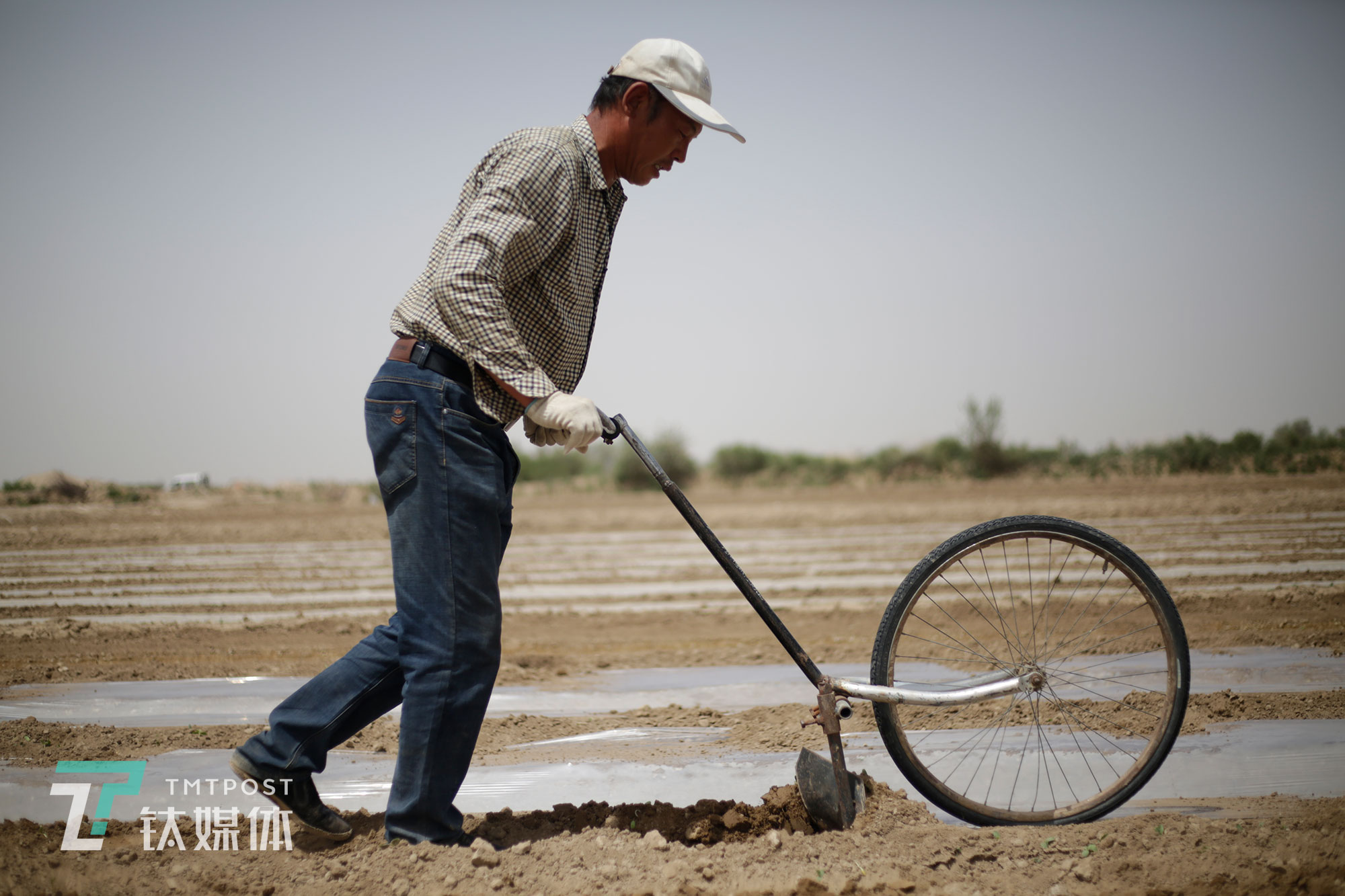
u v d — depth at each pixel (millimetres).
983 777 2650
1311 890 1779
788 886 1842
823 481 26109
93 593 7684
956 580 7199
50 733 3131
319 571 9367
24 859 2027
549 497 24281
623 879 1889
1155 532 10203
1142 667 3994
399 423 2020
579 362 2221
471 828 2268
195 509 20359
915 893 1830
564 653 5059
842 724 3254
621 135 2145
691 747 3072
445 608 2035
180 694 3949
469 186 2123
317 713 2119
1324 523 10922
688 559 9875
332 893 1854
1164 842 2043
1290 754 2752
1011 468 25375
